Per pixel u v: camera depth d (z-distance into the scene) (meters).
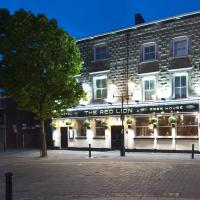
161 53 29.50
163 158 23.69
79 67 27.94
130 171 17.38
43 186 13.61
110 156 26.16
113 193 11.62
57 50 26.41
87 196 11.18
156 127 29.38
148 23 30.16
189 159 22.75
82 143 34.06
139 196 10.80
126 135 30.97
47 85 26.23
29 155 30.14
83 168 19.33
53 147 36.06
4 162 24.73
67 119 35.06
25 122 40.72
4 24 26.31
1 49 25.69
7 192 8.60
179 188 12.24
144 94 30.41
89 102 33.69
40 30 25.86
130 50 31.31
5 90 26.45
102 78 33.12
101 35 33.12
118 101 31.72
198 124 27.23
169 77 28.97
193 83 27.77
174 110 28.30
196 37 27.77
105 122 32.16
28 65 25.34
